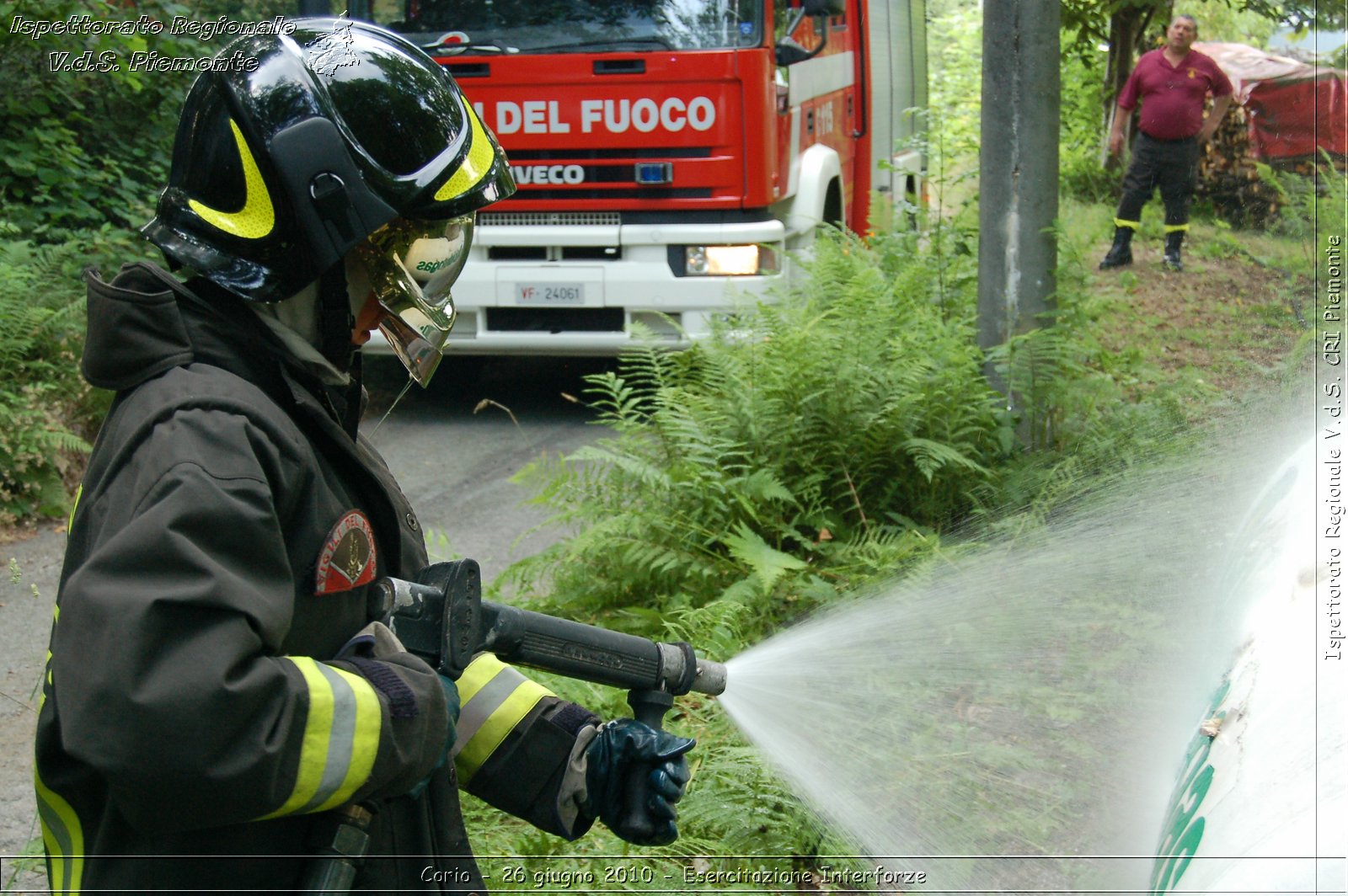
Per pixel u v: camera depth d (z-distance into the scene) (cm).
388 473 178
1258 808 143
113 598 126
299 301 161
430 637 161
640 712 191
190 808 127
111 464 138
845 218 872
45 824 151
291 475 144
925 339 506
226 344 151
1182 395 532
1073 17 979
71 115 821
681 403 483
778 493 436
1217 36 1284
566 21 668
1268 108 1010
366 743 139
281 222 153
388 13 688
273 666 133
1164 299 807
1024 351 495
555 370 874
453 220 169
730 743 325
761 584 407
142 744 123
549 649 178
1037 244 521
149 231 157
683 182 665
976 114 1026
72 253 701
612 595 440
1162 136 912
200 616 128
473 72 673
